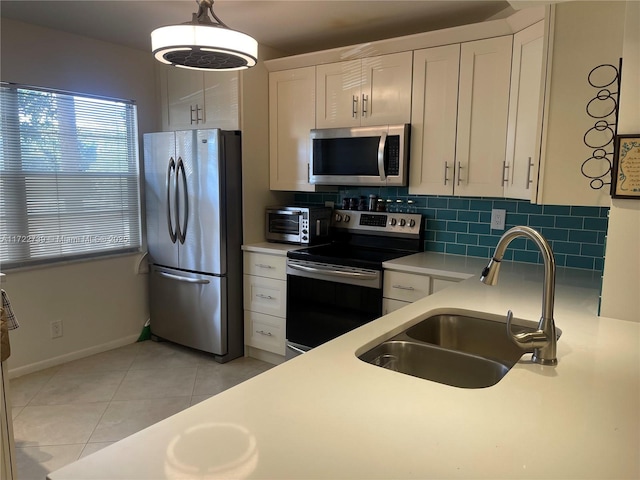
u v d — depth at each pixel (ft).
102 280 11.68
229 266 11.03
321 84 10.61
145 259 12.49
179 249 11.50
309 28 9.87
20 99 9.92
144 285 12.59
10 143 9.86
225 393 3.44
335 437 2.85
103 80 11.30
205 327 11.25
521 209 9.19
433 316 5.77
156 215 11.86
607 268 5.23
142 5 8.73
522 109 7.80
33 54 10.03
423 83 9.24
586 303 6.03
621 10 5.79
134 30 10.32
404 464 2.59
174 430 2.91
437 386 3.59
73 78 10.74
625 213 5.05
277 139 11.56
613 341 4.55
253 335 11.36
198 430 2.91
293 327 10.51
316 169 10.74
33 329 10.46
